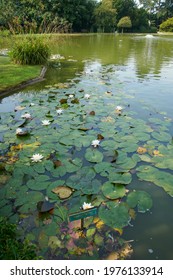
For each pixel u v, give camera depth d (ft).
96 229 4.65
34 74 15.99
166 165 6.54
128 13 89.51
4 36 20.48
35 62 18.99
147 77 16.63
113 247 4.32
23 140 7.73
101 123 8.93
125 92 13.04
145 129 8.50
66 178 6.02
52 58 23.36
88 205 4.66
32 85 14.21
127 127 8.63
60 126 8.68
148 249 4.31
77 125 8.76
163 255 4.21
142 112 10.26
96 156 6.89
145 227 4.75
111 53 28.68
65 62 21.89
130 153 7.09
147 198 5.42
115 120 9.21
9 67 17.51
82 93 12.46
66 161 6.68
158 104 11.34
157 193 5.61
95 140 7.31
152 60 23.98
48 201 5.29
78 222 4.80
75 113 9.79
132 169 6.39
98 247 4.31
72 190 5.61
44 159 6.77
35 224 4.72
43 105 10.68
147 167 6.45
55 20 28.27
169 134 8.23
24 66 18.08
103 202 5.29
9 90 12.87
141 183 5.90
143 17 94.22
